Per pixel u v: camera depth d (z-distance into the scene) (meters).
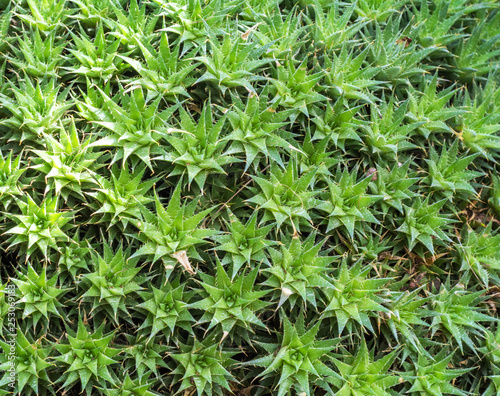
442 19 0.58
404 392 0.50
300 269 0.48
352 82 0.52
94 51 0.50
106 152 0.50
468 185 0.53
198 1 0.50
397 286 0.51
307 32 0.55
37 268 0.47
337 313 0.48
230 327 0.47
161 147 0.48
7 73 0.52
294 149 0.49
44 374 0.46
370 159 0.52
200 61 0.50
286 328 0.47
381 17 0.57
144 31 0.52
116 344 0.47
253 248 0.48
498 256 0.54
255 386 0.49
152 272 0.48
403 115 0.52
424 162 0.54
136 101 0.48
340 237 0.50
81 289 0.48
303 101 0.51
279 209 0.48
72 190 0.48
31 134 0.49
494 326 0.54
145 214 0.47
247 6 0.53
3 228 0.48
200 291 0.47
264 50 0.51
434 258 0.52
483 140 0.55
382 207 0.51
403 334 0.49
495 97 0.57
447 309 0.51
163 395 0.48
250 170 0.50
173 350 0.48
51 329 0.48
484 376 0.51
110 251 0.47
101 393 0.46
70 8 0.53
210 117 0.48
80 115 0.49
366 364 0.48
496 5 0.60
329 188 0.50
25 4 0.53
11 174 0.47
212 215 0.49
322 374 0.48
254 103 0.49
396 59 0.54
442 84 0.59
